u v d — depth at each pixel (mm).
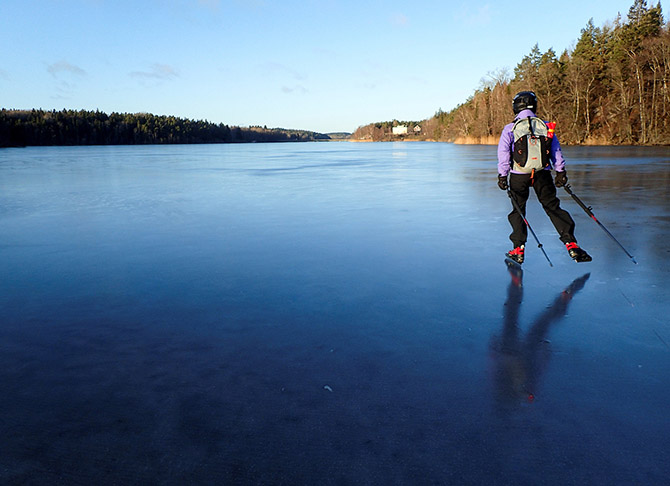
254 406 1984
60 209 8164
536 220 6508
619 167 16000
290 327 2869
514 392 2066
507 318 2953
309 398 2043
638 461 1597
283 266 4305
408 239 5395
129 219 7066
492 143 80188
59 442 1757
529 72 66062
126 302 3383
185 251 4969
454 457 1632
